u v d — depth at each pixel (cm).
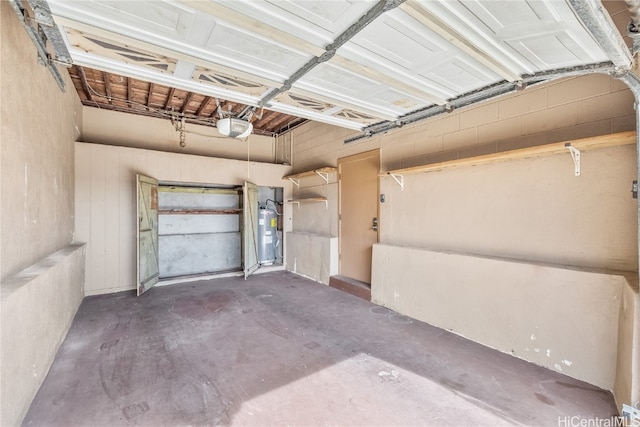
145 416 186
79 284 392
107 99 496
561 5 145
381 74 231
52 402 198
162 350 272
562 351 228
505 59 199
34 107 246
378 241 426
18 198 212
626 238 212
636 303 168
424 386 216
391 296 381
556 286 232
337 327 325
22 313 182
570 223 238
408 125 375
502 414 186
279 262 667
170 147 585
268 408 193
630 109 211
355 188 471
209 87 269
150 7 157
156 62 221
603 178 221
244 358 258
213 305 402
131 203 486
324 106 319
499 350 268
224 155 642
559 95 245
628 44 211
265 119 596
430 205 350
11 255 201
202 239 630
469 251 310
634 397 167
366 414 187
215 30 177
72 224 418
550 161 249
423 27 173
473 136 307
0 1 182
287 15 164
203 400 201
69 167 398
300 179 615
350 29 173
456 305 305
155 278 509
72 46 201
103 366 244
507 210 278
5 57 189
